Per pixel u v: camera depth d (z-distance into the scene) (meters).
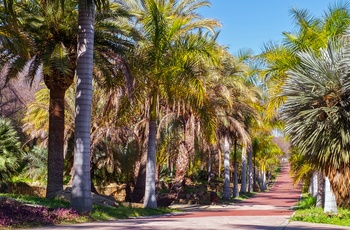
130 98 18.66
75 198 14.75
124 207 19.42
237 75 32.47
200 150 40.41
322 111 12.62
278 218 16.89
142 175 27.73
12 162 22.97
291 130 13.13
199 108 22.30
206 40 20.91
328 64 13.29
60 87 19.47
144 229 11.09
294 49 21.28
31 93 46.41
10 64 19.03
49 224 11.91
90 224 12.49
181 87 20.55
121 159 31.41
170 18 21.77
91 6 15.14
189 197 33.72
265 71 21.95
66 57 17.34
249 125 40.75
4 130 23.30
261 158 71.50
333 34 20.27
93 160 30.98
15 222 11.03
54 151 19.34
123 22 20.28
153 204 21.09
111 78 19.92
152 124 21.61
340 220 14.93
